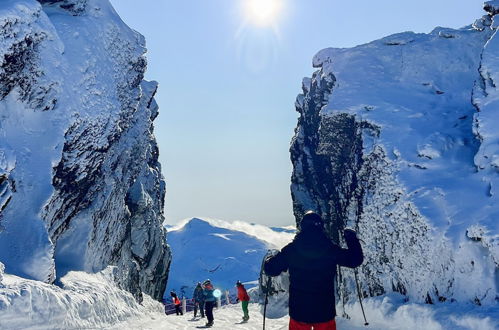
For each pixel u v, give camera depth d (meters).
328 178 17.67
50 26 13.75
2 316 8.43
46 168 13.11
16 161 12.51
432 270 9.02
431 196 9.98
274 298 22.83
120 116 17.67
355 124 14.37
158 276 32.81
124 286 21.48
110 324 13.44
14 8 12.27
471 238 8.14
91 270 17.17
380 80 15.63
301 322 4.23
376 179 12.20
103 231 18.59
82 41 15.48
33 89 13.24
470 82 14.42
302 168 21.12
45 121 13.61
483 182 9.42
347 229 4.64
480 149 9.95
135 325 14.69
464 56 15.20
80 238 16.58
